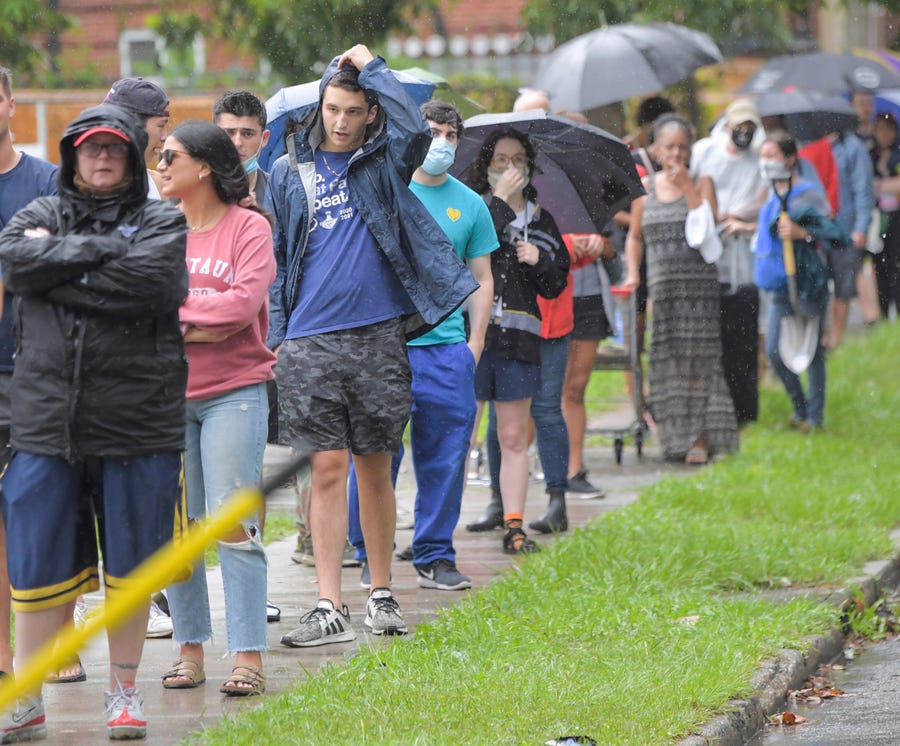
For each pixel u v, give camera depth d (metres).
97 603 20.91
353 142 18.23
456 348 20.94
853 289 46.78
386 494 18.77
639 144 36.66
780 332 35.44
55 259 13.57
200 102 45.41
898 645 20.27
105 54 73.12
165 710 15.54
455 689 15.34
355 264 18.02
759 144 36.41
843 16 66.19
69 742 14.51
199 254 15.95
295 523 25.97
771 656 17.88
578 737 14.20
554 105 36.75
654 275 32.88
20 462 14.09
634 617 18.80
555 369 25.14
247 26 47.88
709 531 23.64
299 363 18.03
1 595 15.65
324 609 18.27
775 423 37.09
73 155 14.14
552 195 25.98
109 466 14.17
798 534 24.02
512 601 19.38
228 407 15.95
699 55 37.72
